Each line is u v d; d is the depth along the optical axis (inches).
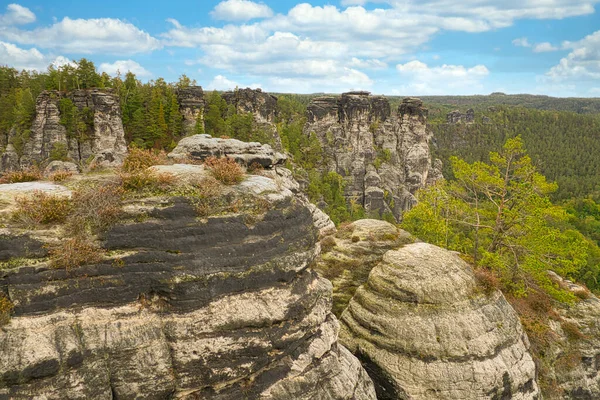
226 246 636.7
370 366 1005.8
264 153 1579.7
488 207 1873.8
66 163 3417.8
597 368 1268.5
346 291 1301.7
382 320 1033.5
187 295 591.2
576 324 1339.8
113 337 545.0
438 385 930.7
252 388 626.8
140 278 578.9
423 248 1216.8
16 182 711.1
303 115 7736.2
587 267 2701.8
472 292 1088.2
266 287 660.7
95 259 561.3
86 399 508.4
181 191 651.5
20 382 481.7
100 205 592.7
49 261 541.6
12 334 495.5
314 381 685.9
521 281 1428.4
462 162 1653.5
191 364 576.1
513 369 984.9
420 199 1904.5
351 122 6161.4
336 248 1462.8
